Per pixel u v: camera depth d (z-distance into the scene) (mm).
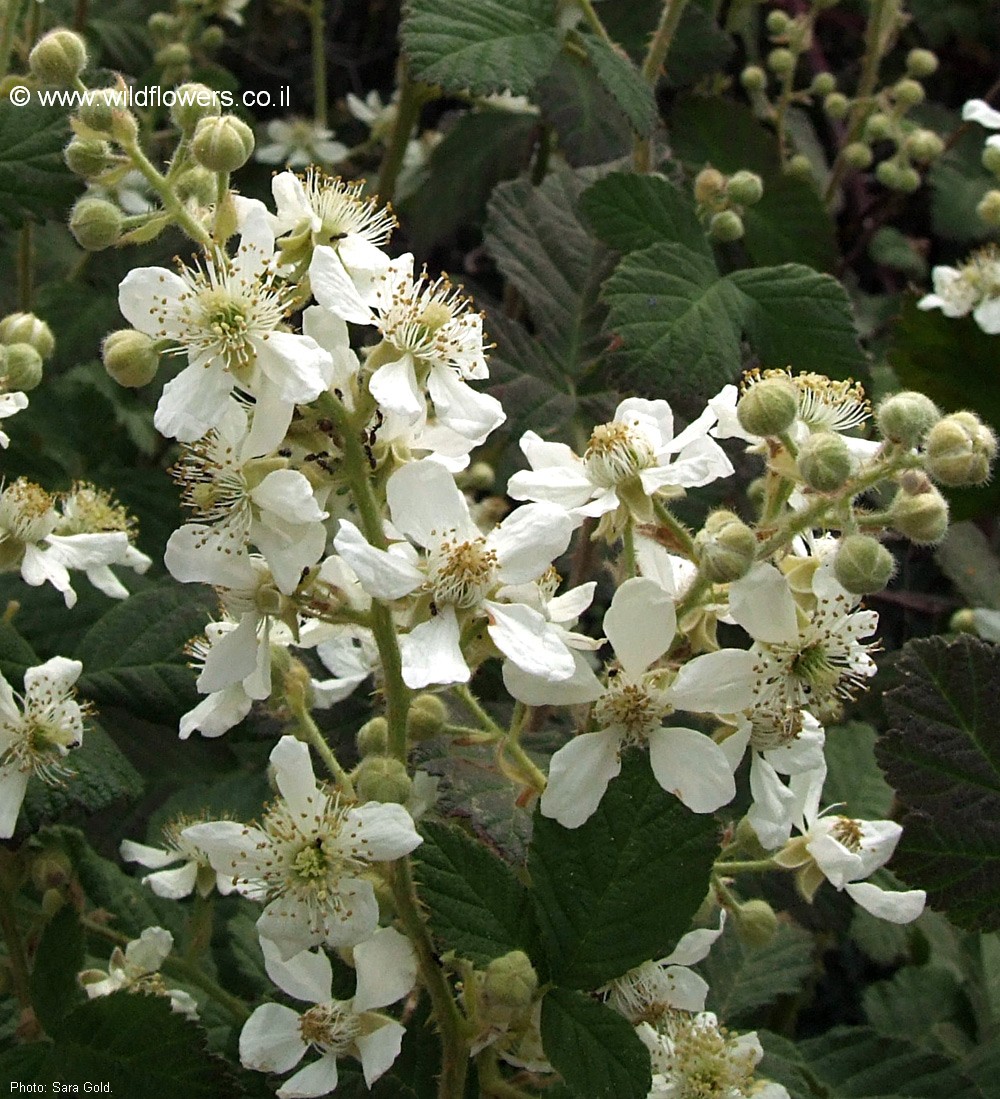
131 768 215
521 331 292
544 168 387
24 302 341
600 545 262
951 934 297
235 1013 227
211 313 155
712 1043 181
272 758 161
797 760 170
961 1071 237
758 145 372
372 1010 175
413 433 169
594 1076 156
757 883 258
